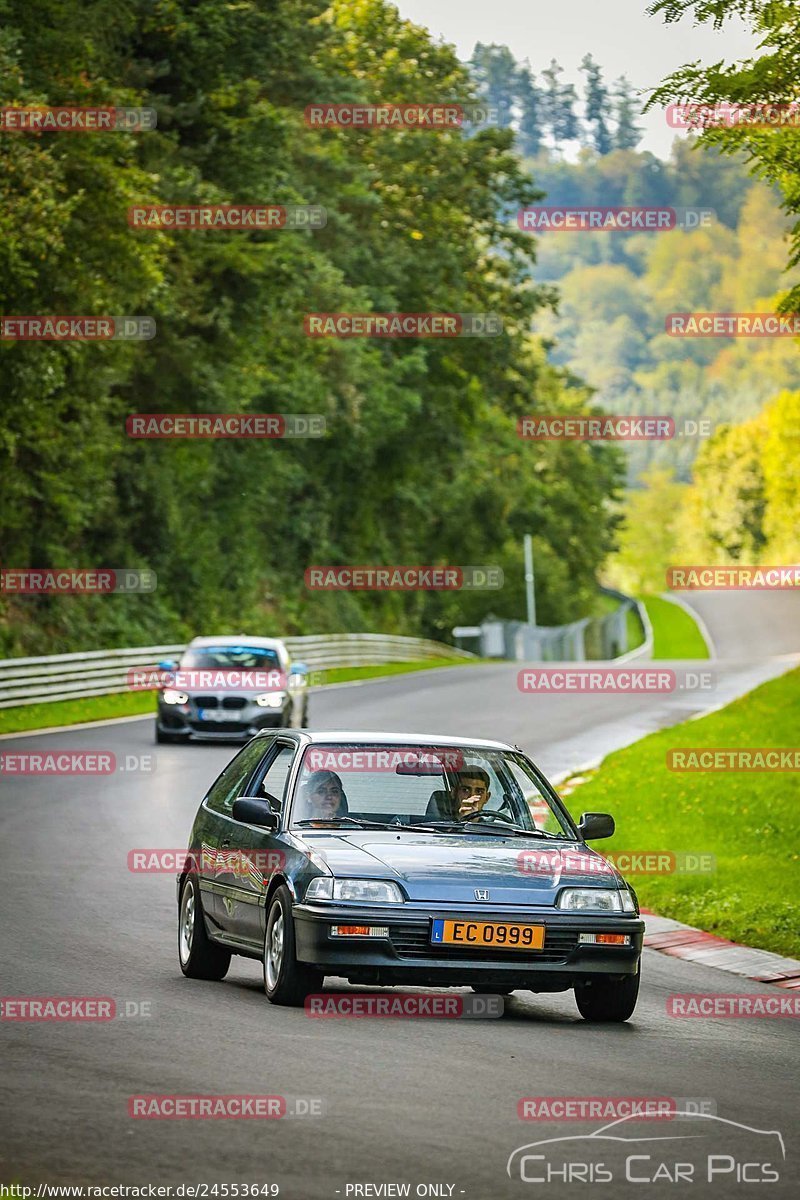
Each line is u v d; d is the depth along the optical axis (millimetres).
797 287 44469
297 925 24250
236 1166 15836
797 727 76250
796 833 48844
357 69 163750
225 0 103188
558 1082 20047
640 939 25016
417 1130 17391
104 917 34344
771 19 39875
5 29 78750
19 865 41625
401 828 26172
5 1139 16531
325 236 145500
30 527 110625
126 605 121375
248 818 26109
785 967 32938
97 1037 22062
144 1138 16766
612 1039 23641
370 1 165000
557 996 28359
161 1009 24312
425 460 187375
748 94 40781
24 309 83000
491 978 24078
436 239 165250
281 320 127750
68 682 95375
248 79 108750
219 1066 20234
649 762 66562
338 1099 18594
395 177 160625
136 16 100062
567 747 76125
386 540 197000
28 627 107875
